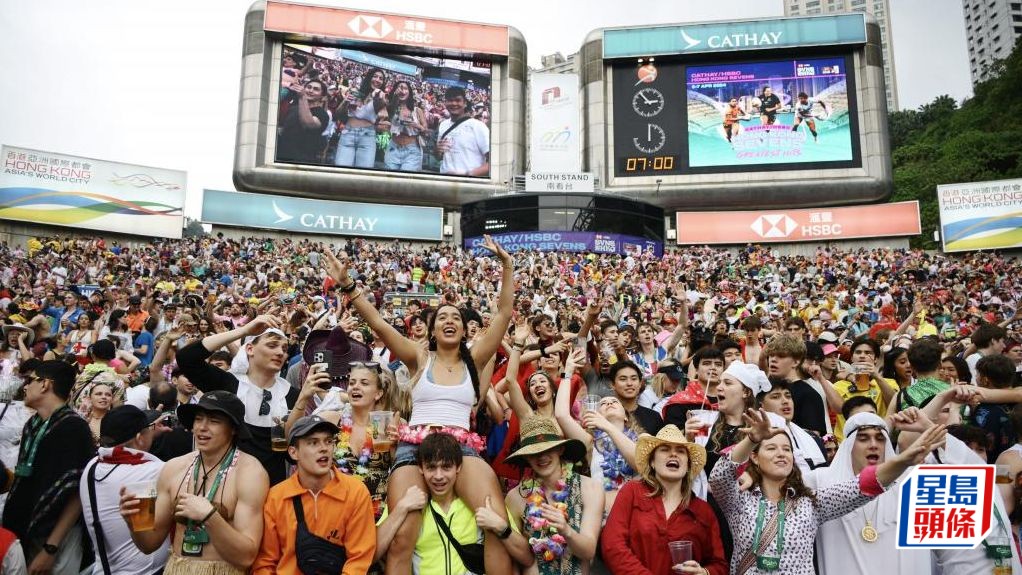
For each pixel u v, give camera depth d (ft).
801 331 26.13
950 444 13.93
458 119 125.90
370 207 119.03
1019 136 167.73
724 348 21.27
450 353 14.60
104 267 80.18
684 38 124.57
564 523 12.60
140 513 10.96
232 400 12.54
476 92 127.85
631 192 122.83
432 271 90.27
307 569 11.78
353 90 121.80
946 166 166.81
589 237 112.57
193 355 14.87
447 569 12.61
